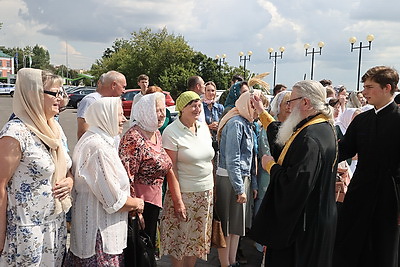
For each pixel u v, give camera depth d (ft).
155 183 9.98
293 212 8.00
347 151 11.42
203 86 18.04
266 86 13.67
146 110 9.72
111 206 8.09
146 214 9.84
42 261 7.61
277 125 10.92
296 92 8.69
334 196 8.64
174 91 96.89
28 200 7.33
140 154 9.57
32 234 7.36
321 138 8.18
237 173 11.66
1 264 7.38
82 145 8.26
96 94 13.23
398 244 10.58
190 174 10.94
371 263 10.69
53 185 7.69
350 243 10.89
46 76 7.72
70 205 8.08
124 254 8.97
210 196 11.30
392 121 10.36
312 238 8.25
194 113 10.98
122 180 8.45
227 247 12.46
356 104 21.66
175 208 10.74
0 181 7.07
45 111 7.72
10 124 7.20
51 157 7.65
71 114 67.05
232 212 12.18
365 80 10.72
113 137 8.64
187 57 116.57
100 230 8.14
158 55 118.62
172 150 10.83
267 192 8.49
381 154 10.43
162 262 13.62
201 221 11.12
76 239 8.23
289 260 8.45
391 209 10.36
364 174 10.73
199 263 13.61
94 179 8.00
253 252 14.97
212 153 11.35
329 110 8.63
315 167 7.91
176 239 11.10
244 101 12.05
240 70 91.25
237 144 11.75
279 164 8.61
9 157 7.06
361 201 10.73
